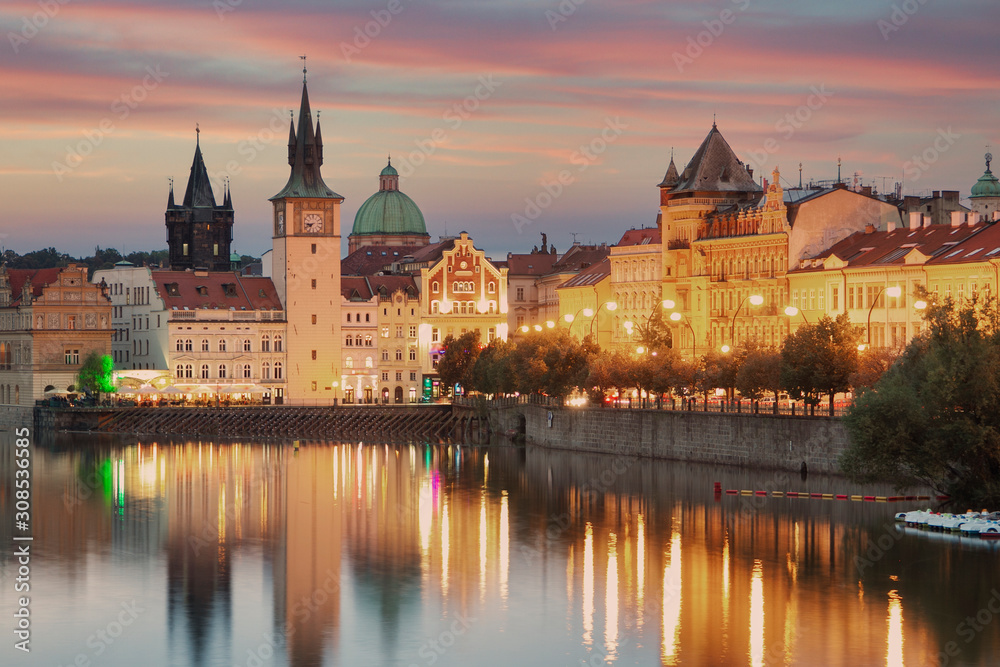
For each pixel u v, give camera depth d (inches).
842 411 7111.2
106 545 5851.4
